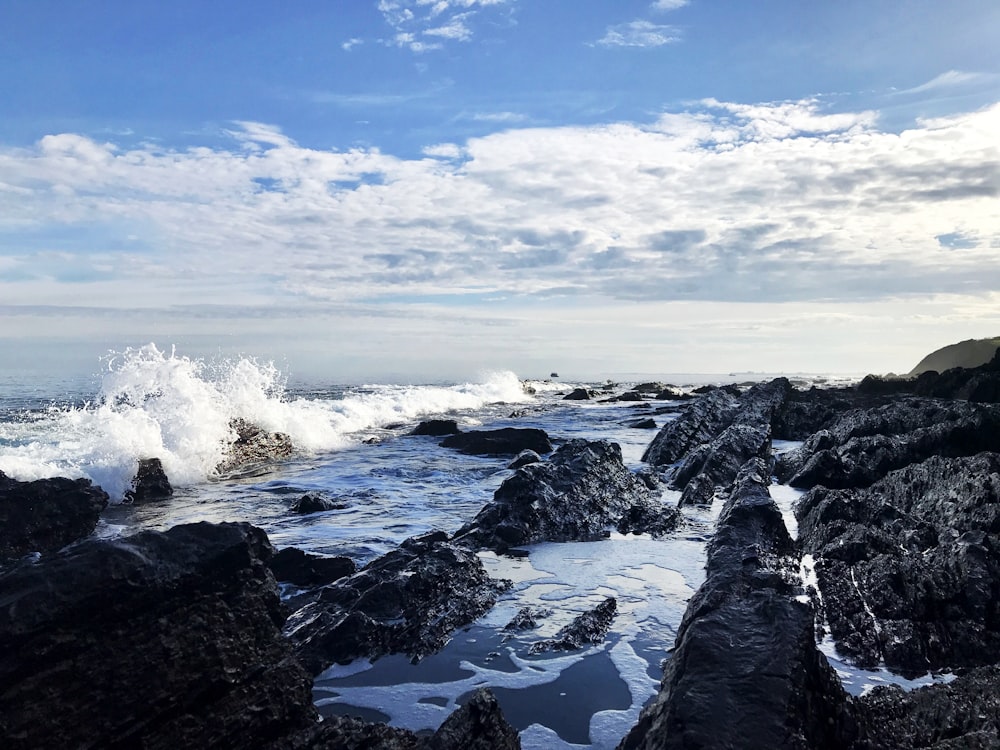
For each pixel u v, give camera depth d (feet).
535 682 22.41
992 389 80.28
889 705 17.52
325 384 208.54
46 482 39.29
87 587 13.91
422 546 32.73
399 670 23.62
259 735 15.74
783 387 90.43
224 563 15.97
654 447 70.13
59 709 13.20
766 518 31.94
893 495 39.65
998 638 22.94
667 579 32.81
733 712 15.07
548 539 39.96
